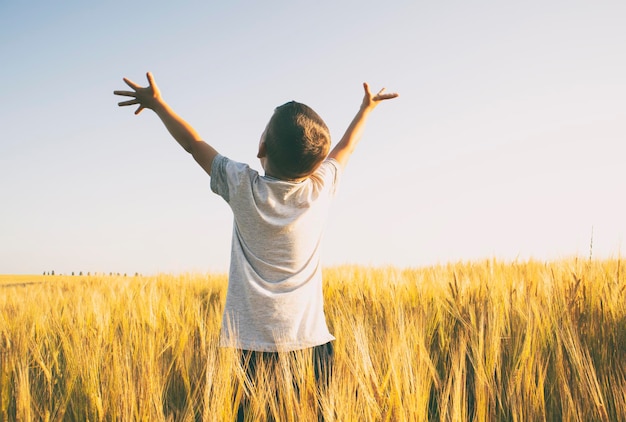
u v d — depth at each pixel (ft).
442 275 18.79
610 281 12.77
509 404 7.87
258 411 6.31
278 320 6.01
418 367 7.66
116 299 19.10
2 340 11.70
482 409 7.12
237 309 6.13
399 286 16.67
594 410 7.20
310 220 6.28
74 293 26.68
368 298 14.16
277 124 5.89
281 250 6.12
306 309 6.24
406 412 6.37
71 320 14.75
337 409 6.05
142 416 7.22
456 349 9.84
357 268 26.99
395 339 8.02
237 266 6.24
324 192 6.57
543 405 7.56
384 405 6.29
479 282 15.01
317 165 6.13
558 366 8.32
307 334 6.11
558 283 12.96
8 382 9.35
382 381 7.09
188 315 14.08
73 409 8.75
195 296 25.76
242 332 6.05
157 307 15.24
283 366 6.10
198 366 9.88
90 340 10.69
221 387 6.75
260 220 6.04
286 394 6.19
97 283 37.29
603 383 8.16
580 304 11.66
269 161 6.08
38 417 8.34
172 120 6.51
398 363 7.18
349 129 7.64
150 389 7.43
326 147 6.05
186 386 9.12
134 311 14.07
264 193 6.05
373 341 8.83
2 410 8.82
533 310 10.60
